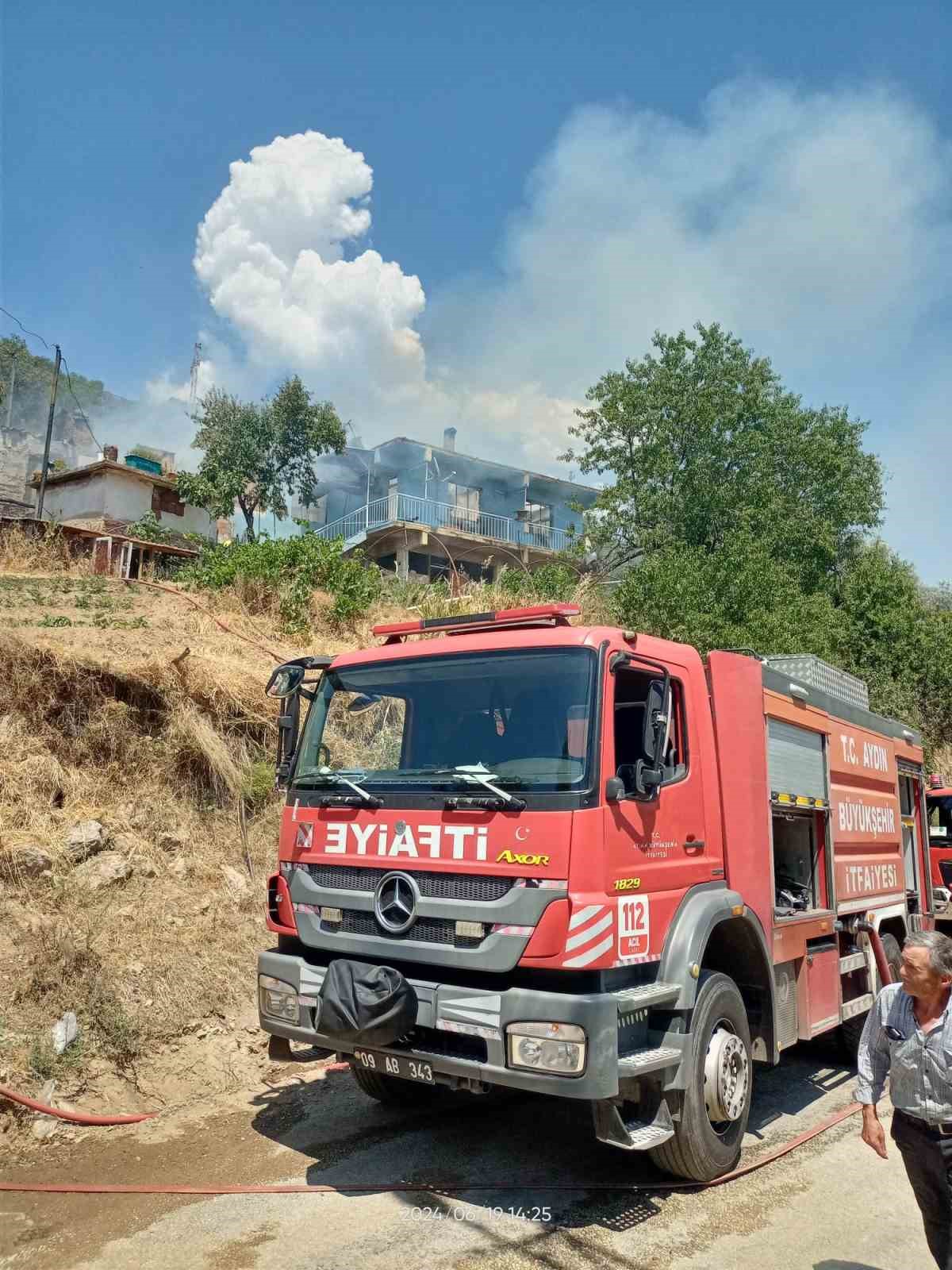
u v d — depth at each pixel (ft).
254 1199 15.25
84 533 61.77
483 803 15.03
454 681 16.98
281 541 51.49
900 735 30.55
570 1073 13.61
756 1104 21.36
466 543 96.84
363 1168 16.69
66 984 20.63
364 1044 15.07
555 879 14.26
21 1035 19.20
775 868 21.76
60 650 29.58
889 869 27.32
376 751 17.26
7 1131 17.28
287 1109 19.74
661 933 15.79
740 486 80.74
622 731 16.56
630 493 81.15
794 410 88.17
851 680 28.14
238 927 25.57
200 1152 17.37
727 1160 16.42
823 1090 22.61
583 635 15.90
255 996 23.67
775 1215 15.12
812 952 21.02
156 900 24.81
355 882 16.44
